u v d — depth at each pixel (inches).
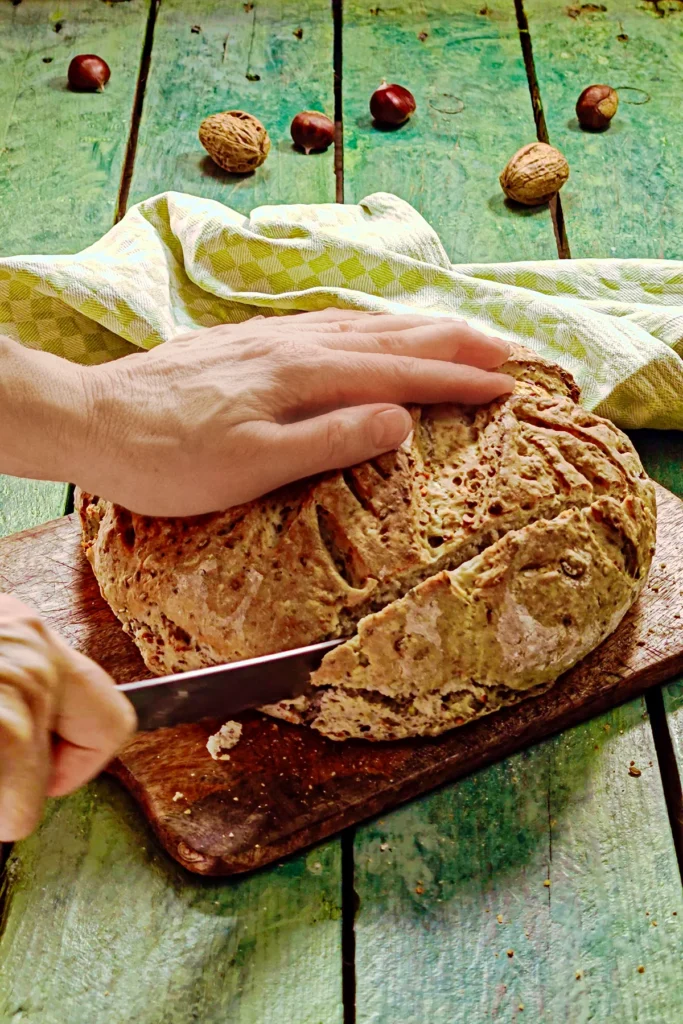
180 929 27.2
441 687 28.8
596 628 29.4
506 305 35.9
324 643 28.6
